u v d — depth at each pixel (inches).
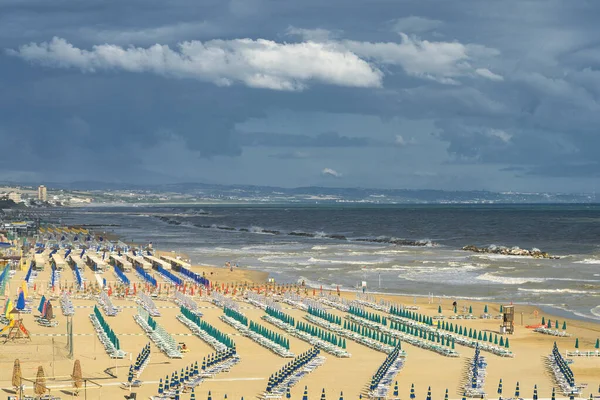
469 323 3299.7
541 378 2266.2
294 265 5880.9
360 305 3617.1
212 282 4744.1
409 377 2262.6
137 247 7091.5
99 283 4089.6
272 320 3161.9
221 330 2999.5
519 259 6461.6
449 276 5108.3
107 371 2229.3
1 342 2588.6
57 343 2603.3
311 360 2432.3
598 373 2348.7
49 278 4559.5
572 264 6003.9
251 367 2343.8
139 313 3127.5
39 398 1918.1
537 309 3715.6
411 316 3356.3
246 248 7819.9
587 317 3489.2
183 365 2342.5
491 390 2114.9
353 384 2148.1
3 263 4945.9
